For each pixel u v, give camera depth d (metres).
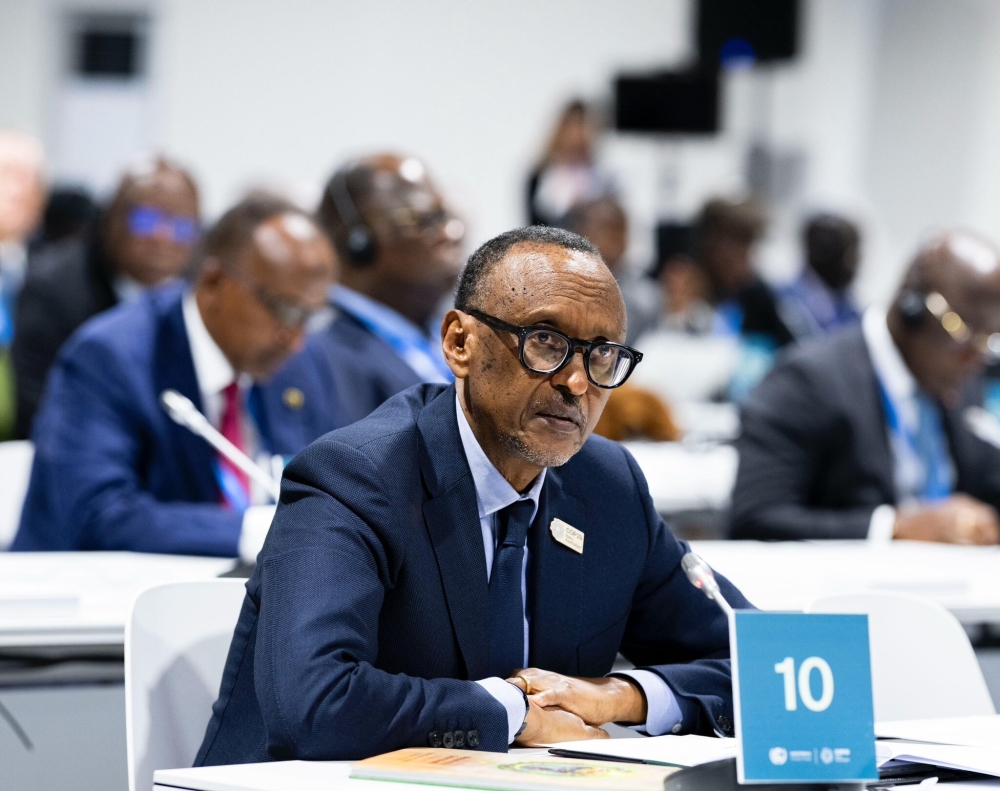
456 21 29.61
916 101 31.05
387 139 29.45
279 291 9.64
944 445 11.86
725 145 30.81
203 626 5.88
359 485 5.26
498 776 3.99
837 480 11.39
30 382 15.22
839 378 11.40
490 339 5.24
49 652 7.51
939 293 11.14
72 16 29.17
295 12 29.08
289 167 29.25
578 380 5.15
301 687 4.70
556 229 5.45
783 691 3.94
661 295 22.80
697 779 3.90
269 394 10.27
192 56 29.03
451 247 11.34
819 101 31.23
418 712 4.75
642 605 6.17
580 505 5.81
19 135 18.69
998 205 29.91
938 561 9.53
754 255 22.38
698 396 20.25
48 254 17.55
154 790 4.38
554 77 30.06
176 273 15.57
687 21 30.41
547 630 5.62
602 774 4.06
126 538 9.25
